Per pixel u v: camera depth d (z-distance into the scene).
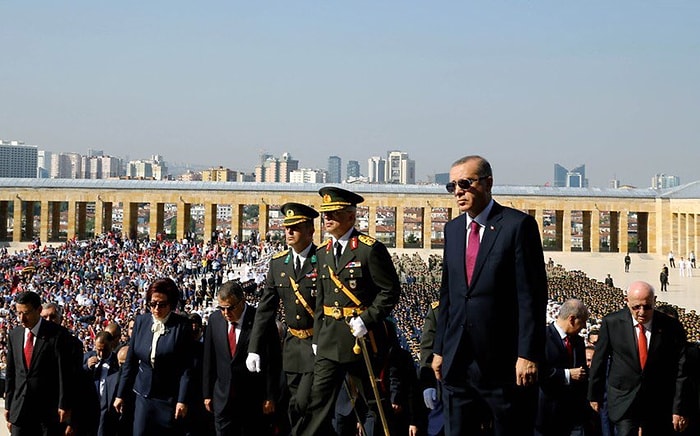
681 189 132.88
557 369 17.39
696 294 88.88
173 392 18.86
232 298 18.08
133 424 19.28
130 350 19.14
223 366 18.34
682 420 16.38
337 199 15.45
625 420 16.56
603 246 171.88
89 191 132.88
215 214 138.75
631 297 16.34
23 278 81.38
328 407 15.28
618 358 16.77
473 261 12.93
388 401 15.59
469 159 13.01
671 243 132.88
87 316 58.34
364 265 15.21
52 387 18.80
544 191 136.12
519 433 12.81
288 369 17.16
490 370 12.73
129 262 93.69
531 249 12.66
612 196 134.88
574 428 17.73
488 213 13.01
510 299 12.73
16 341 18.83
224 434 18.28
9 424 19.17
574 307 17.66
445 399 13.20
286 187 135.88
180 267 92.00
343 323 15.25
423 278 84.12
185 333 19.03
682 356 16.44
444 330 13.48
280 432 18.97
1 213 137.00
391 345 16.38
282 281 17.33
